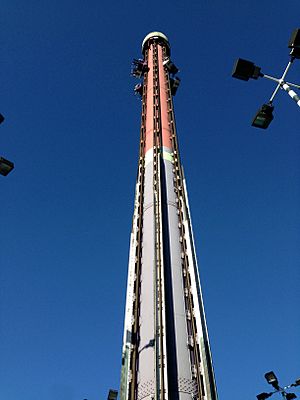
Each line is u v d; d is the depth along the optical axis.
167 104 62.59
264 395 26.14
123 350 33.34
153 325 33.97
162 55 77.94
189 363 32.25
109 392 30.91
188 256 39.66
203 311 35.62
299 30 17.56
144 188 47.88
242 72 19.31
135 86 70.25
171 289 36.97
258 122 19.58
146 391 30.06
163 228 42.03
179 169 49.12
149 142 54.38
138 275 39.06
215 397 30.11
